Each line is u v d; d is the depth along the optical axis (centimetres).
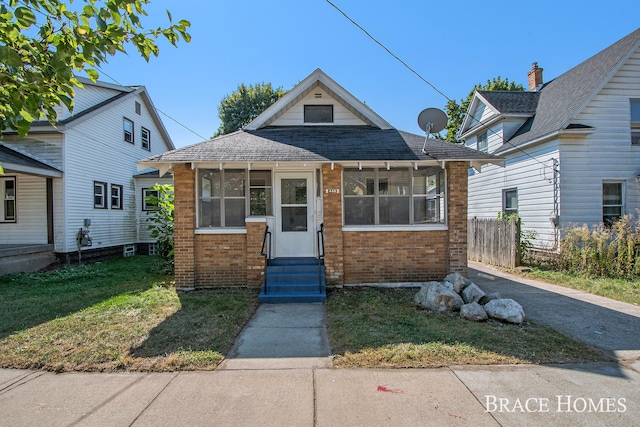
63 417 294
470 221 1270
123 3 288
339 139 834
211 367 385
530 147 1161
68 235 1177
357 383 348
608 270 853
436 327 500
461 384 345
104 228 1370
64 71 277
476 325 510
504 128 1311
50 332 486
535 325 516
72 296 700
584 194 1040
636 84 1048
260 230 747
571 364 388
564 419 288
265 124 941
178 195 750
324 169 741
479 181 1488
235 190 779
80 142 1241
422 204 779
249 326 525
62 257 1162
